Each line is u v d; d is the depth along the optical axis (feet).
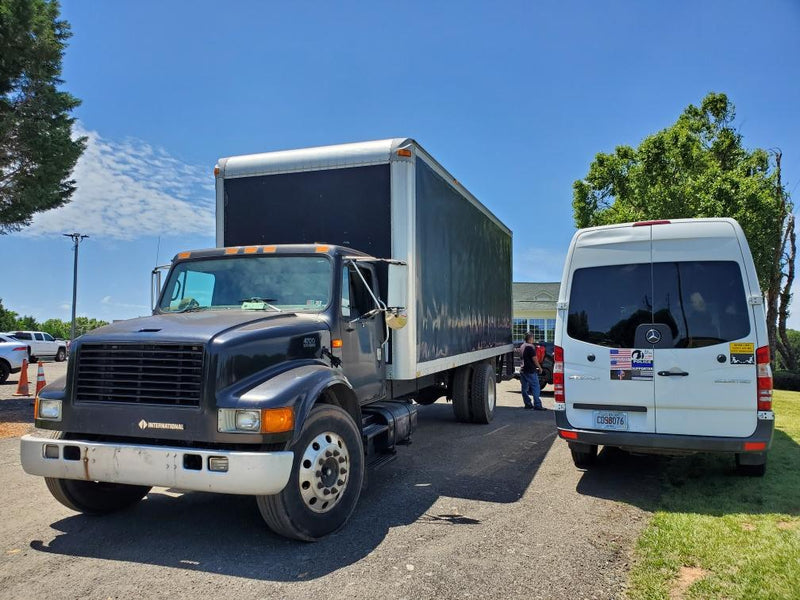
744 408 18.31
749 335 18.45
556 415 20.83
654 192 64.18
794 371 76.69
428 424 34.50
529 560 13.52
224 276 19.25
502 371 42.73
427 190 24.50
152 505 17.92
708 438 18.54
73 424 14.39
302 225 22.79
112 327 15.56
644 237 20.22
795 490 18.90
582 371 20.36
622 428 19.76
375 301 19.62
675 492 19.01
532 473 22.16
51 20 44.73
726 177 63.10
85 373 14.49
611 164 73.77
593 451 22.30
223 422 13.38
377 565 13.23
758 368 18.22
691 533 14.96
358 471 15.97
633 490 19.70
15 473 21.85
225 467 13.03
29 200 44.21
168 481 13.34
